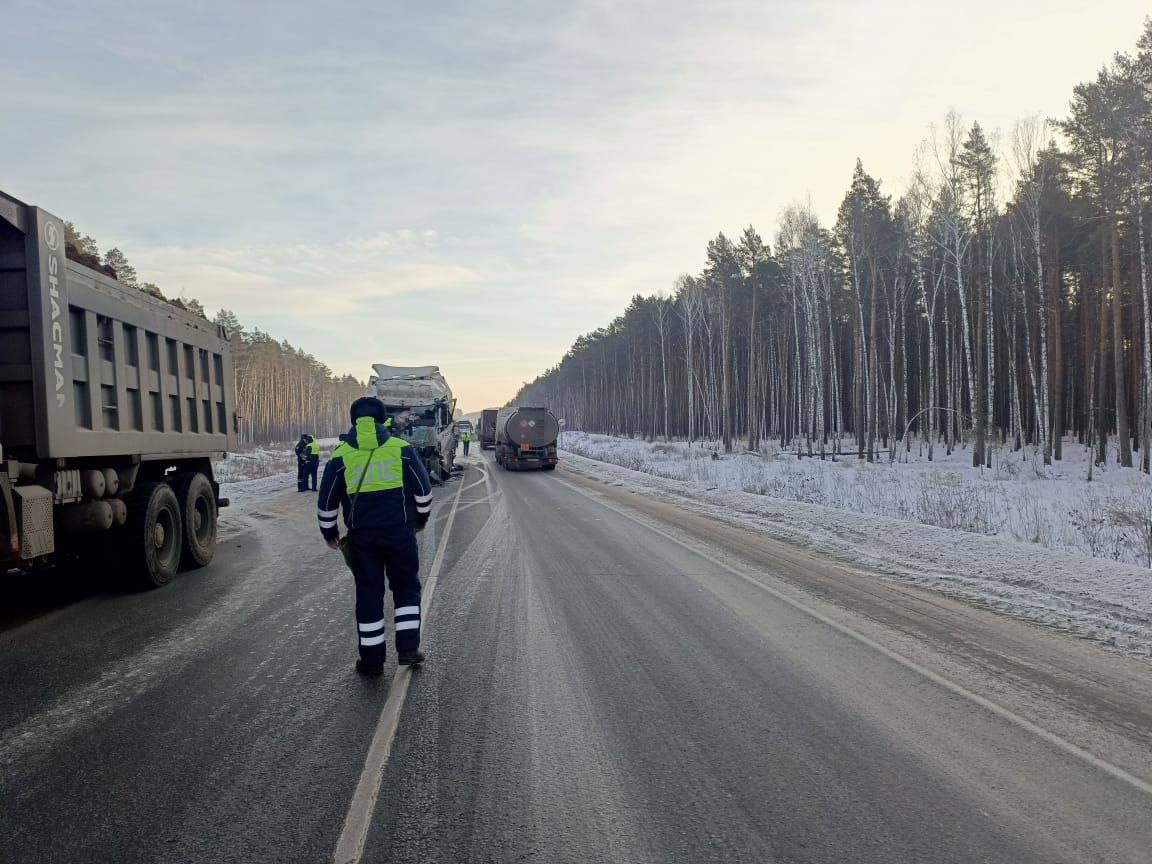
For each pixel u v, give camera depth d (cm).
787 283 4816
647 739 405
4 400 632
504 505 1694
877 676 511
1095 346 3791
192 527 928
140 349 841
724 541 1136
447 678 508
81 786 351
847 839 304
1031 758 381
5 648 583
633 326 8512
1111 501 1720
